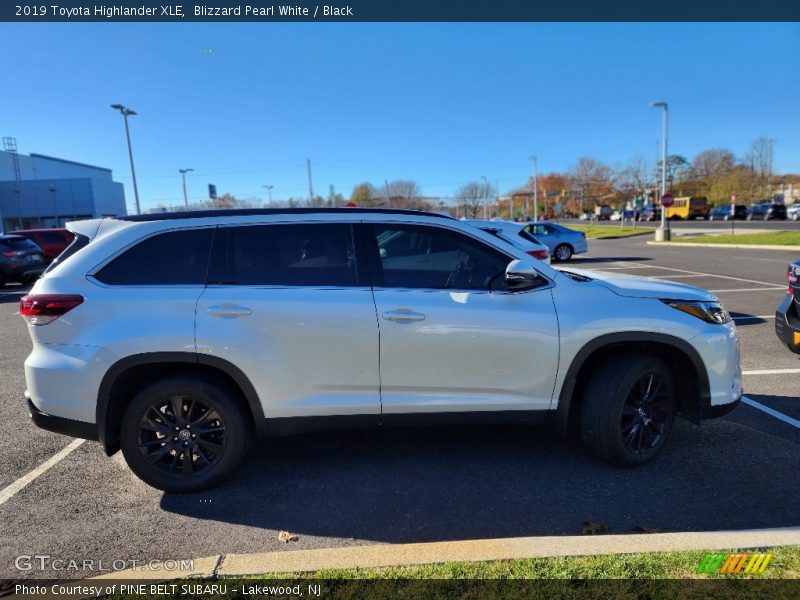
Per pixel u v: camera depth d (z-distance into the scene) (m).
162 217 3.57
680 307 3.63
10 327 9.80
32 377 3.36
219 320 3.33
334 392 3.47
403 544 2.79
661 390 3.75
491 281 3.62
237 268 3.47
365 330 3.40
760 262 17.38
